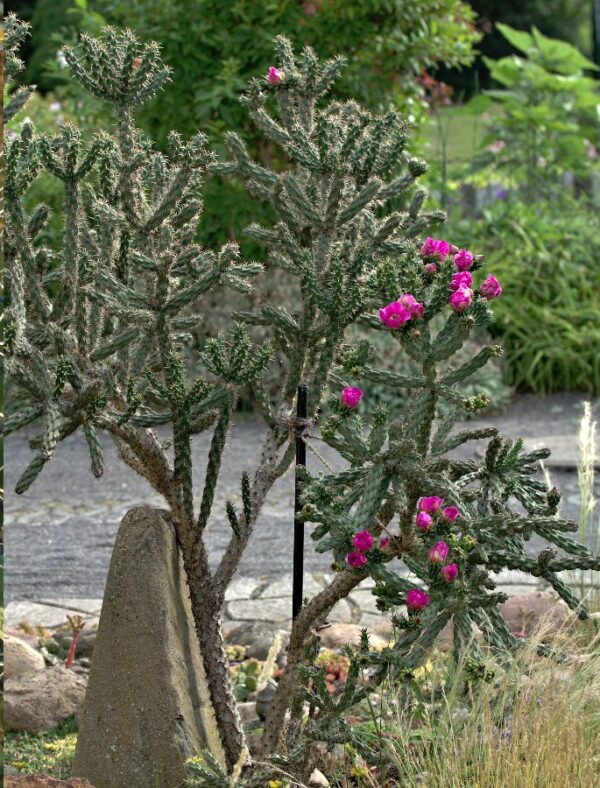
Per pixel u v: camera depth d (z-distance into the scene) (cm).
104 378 317
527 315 973
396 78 930
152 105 888
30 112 1052
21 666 446
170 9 866
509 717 331
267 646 475
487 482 343
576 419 876
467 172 1167
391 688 331
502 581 548
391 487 337
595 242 1041
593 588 448
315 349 359
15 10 1938
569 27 2428
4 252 309
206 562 351
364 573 316
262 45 864
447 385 317
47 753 388
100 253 341
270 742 344
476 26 2311
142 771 327
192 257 341
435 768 305
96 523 667
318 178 361
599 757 307
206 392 322
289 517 663
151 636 329
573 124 1197
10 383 337
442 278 310
